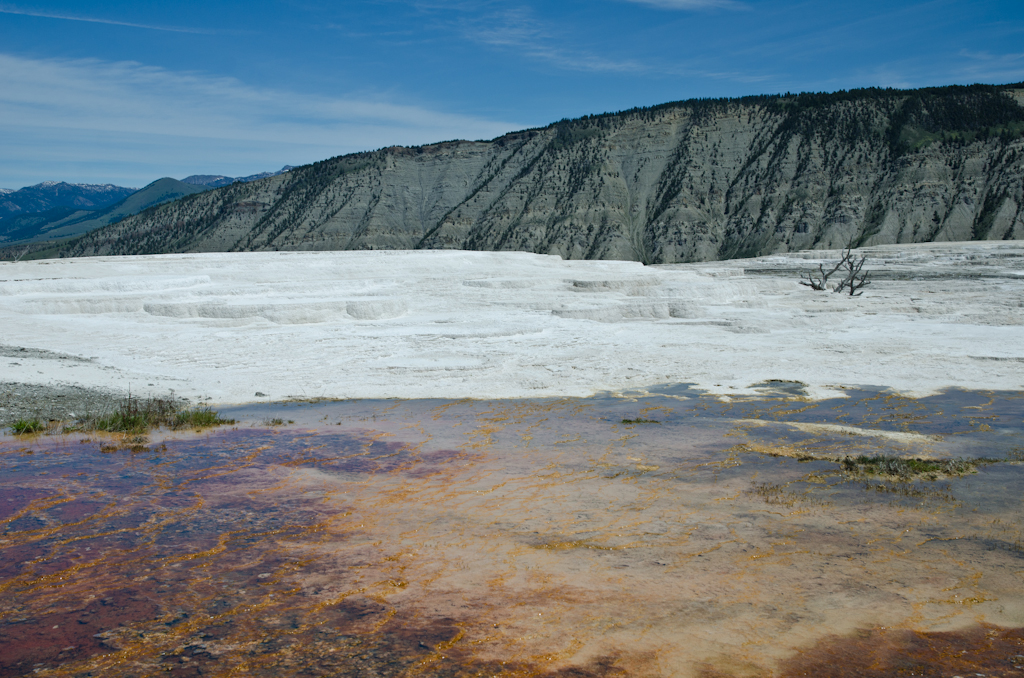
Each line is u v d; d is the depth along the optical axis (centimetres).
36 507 827
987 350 2064
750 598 577
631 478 948
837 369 1864
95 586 612
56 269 3934
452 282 4088
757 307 3195
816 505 820
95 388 1568
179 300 3133
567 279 4000
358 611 560
